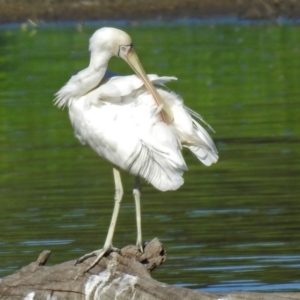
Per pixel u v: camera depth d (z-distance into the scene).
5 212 14.89
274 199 15.09
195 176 16.88
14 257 12.67
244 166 17.31
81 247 12.99
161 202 15.26
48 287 9.49
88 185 16.42
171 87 25.97
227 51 31.56
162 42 33.88
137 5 38.81
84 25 37.88
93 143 10.34
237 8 38.50
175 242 13.16
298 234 13.29
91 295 9.27
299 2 37.81
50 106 23.89
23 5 38.91
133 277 9.10
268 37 34.22
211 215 14.41
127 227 13.95
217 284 11.43
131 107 10.05
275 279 11.55
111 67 29.28
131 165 9.98
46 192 16.08
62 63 30.20
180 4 38.84
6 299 9.61
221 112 22.52
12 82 27.61
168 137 9.71
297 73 27.33
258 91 25.16
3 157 18.84
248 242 13.02
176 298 8.59
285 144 18.91
